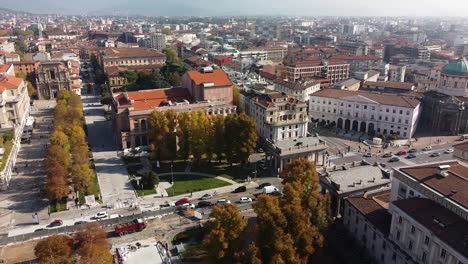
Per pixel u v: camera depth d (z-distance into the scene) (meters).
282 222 86.94
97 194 134.50
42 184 142.75
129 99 179.75
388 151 182.50
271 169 155.38
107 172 153.12
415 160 171.38
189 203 128.00
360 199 108.06
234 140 148.75
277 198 97.69
